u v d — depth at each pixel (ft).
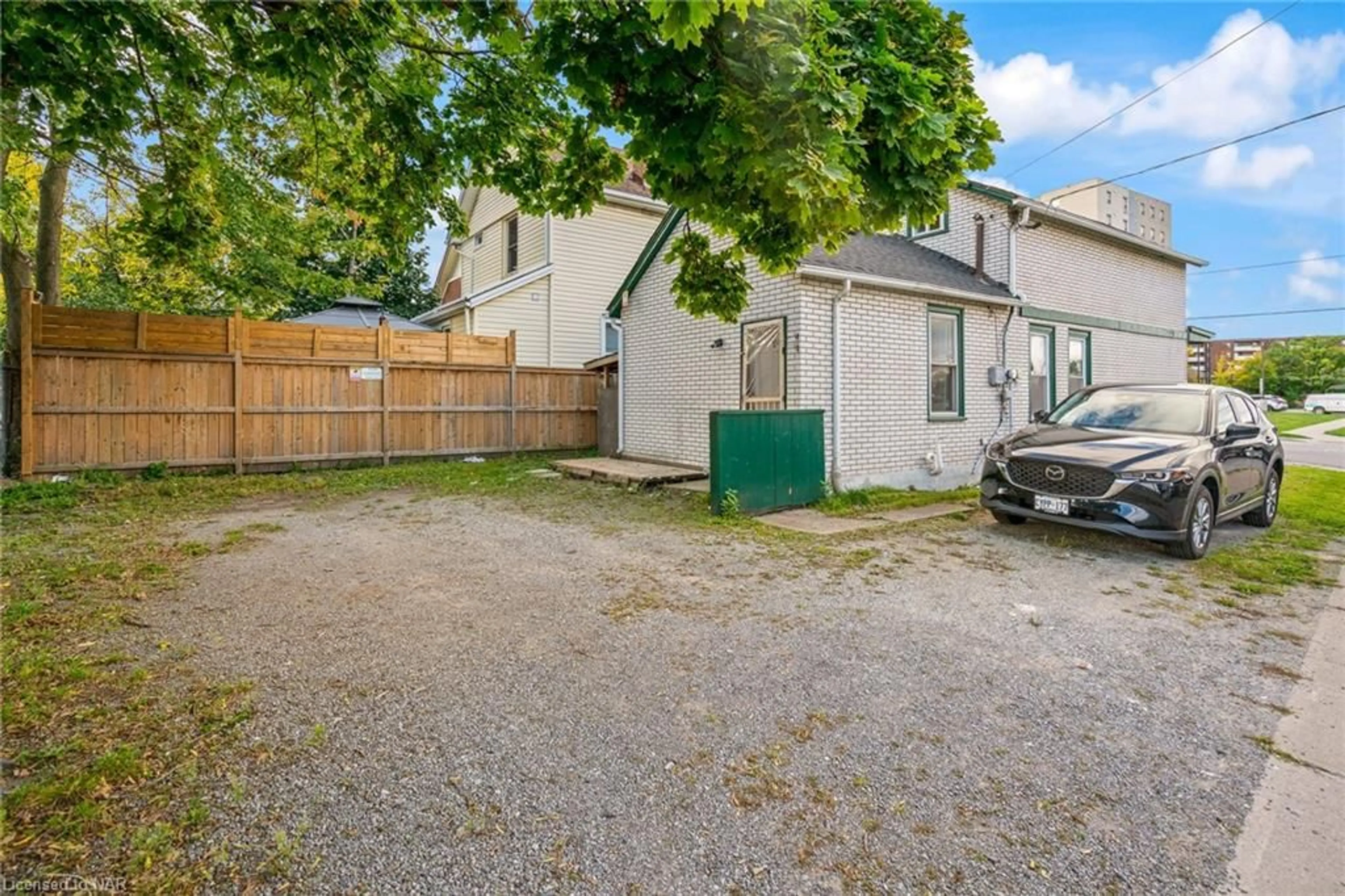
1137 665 10.13
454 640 10.84
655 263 33.42
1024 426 32.78
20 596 12.66
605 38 9.11
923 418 28.81
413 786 6.72
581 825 6.18
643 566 15.74
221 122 18.13
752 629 11.45
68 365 27.25
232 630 11.15
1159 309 41.70
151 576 14.37
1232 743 7.87
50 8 9.73
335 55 11.48
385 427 35.70
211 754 7.22
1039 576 15.10
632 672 9.64
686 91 9.16
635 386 35.12
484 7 11.03
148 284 53.21
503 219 56.70
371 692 8.86
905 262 30.91
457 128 15.14
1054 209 33.40
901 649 10.66
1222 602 13.29
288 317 73.67
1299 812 6.53
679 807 6.48
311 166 18.94
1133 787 6.95
